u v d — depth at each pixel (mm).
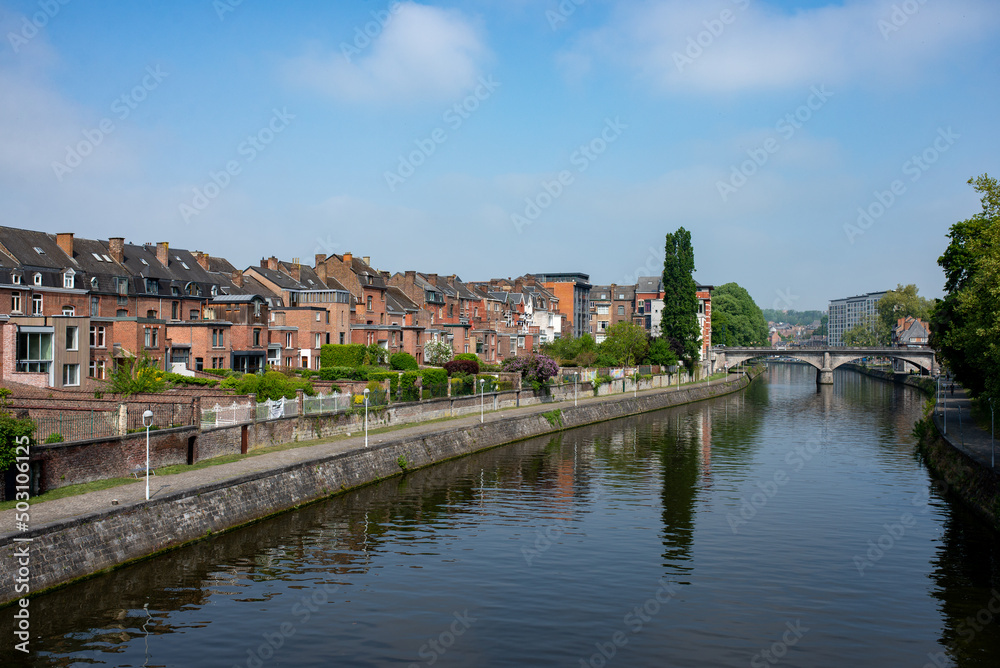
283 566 29906
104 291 69062
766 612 26453
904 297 199875
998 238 46875
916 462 56531
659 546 34062
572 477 49781
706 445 65000
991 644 23953
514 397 77438
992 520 36844
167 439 36625
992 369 42594
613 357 112875
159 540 29156
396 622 24859
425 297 106562
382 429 55156
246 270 89812
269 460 39625
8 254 62094
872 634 24688
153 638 23047
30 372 53750
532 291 144875
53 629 23625
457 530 36031
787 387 149125
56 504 28281
